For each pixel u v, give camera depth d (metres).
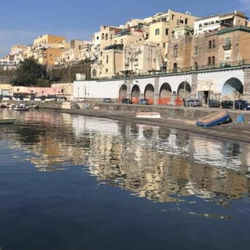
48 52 174.75
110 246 10.78
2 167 21.67
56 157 25.64
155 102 79.62
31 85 141.38
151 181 19.08
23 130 45.22
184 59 83.75
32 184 17.75
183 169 22.34
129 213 13.75
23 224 12.34
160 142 35.03
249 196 16.67
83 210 13.93
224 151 29.66
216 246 10.98
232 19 84.94
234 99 58.59
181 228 12.35
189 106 65.62
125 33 118.00
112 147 31.30
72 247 10.65
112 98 96.12
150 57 100.19
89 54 147.88
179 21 107.62
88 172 20.86
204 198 16.17
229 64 66.62
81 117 72.62
